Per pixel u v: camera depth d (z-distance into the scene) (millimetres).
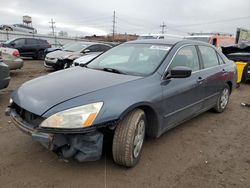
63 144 2938
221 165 3660
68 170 3309
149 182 3160
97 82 3373
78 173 3252
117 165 3449
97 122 2902
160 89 3660
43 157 3590
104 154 3662
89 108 2918
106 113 2963
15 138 4141
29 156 3605
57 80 3553
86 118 2867
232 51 11547
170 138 4465
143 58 4172
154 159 3701
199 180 3266
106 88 3197
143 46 4523
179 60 4246
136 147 3383
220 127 5164
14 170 3266
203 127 5102
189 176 3338
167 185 3123
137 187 3055
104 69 4070
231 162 3764
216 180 3285
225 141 4500
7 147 3840
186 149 4090
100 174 3252
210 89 5094
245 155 4012
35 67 14328
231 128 5145
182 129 4922
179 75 3711
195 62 4719
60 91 3154
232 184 3219
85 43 13336
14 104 3504
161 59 4020
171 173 3381
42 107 2963
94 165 3430
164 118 3812
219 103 5832
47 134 2861
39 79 3758
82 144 2986
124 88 3283
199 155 3920
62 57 11945
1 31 28281
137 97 3275
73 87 3230
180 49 4359
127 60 4285
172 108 3949
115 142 3199
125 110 3094
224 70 5637
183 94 4141
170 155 3855
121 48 4754
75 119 2848
